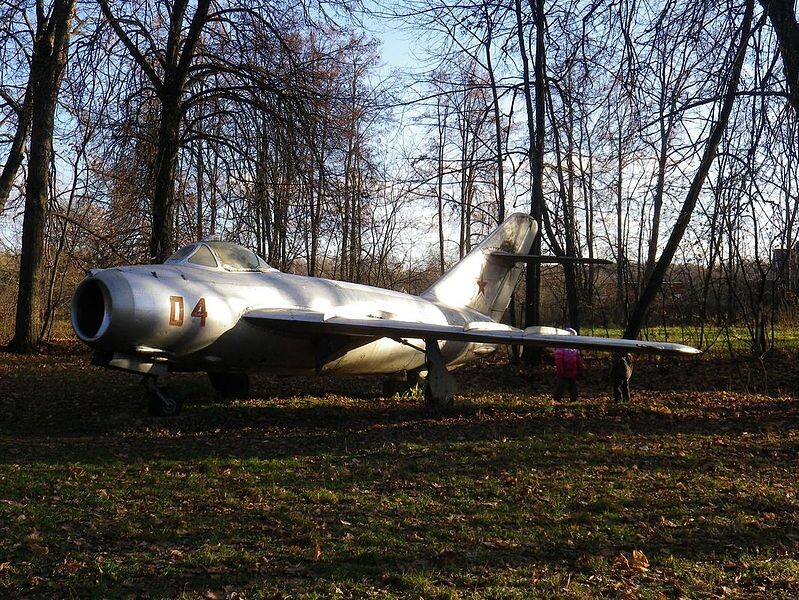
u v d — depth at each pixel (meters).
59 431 10.81
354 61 25.38
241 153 20.38
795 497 7.43
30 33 24.20
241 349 12.55
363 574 5.01
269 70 20.64
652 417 12.96
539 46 20.36
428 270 47.66
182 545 5.49
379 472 8.18
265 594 4.59
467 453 9.35
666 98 11.23
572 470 8.43
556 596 4.70
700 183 17.69
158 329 11.16
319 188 20.52
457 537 5.87
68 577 4.77
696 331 27.34
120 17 20.25
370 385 17.75
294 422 12.00
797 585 5.06
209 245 13.23
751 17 11.13
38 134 23.41
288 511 6.46
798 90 10.99
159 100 21.64
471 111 26.22
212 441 10.15
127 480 7.61
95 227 28.59
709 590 4.94
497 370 21.89
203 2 20.69
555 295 34.50
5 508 6.32
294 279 14.12
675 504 7.06
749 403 14.92
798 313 23.28
